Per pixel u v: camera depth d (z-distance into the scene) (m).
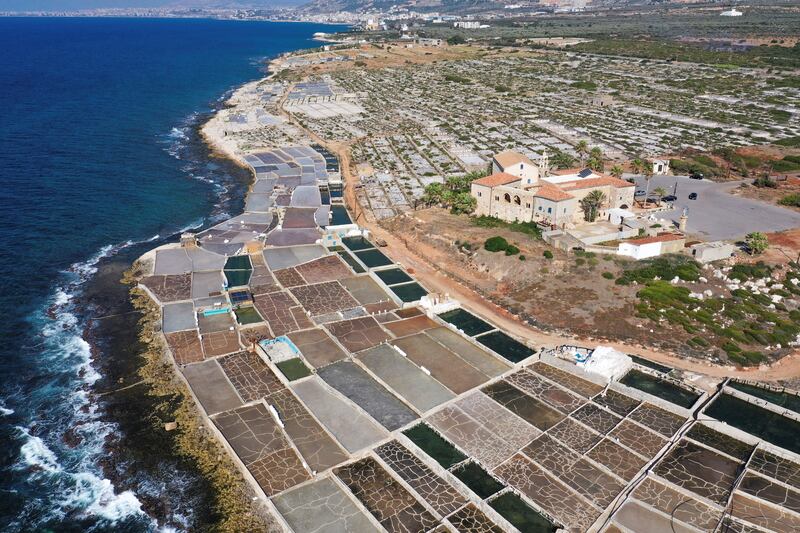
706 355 78.94
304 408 68.38
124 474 60.47
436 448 62.12
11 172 153.38
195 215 133.25
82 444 64.50
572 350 80.44
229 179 158.75
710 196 132.12
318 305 91.44
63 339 83.56
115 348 81.50
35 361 78.50
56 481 59.88
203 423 66.56
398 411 67.75
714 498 56.03
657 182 143.00
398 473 58.66
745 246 104.75
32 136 189.25
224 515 55.16
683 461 60.72
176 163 170.88
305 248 112.12
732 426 65.44
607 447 62.72
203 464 61.19
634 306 89.06
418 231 118.62
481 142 191.38
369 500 55.59
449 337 83.81
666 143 181.88
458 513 54.12
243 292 94.75
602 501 55.59
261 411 67.88
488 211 120.94
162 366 76.81
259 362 77.25
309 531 52.09
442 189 133.12
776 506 54.69
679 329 84.12
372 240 118.31
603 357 75.88
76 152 175.12
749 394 71.69
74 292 96.81
